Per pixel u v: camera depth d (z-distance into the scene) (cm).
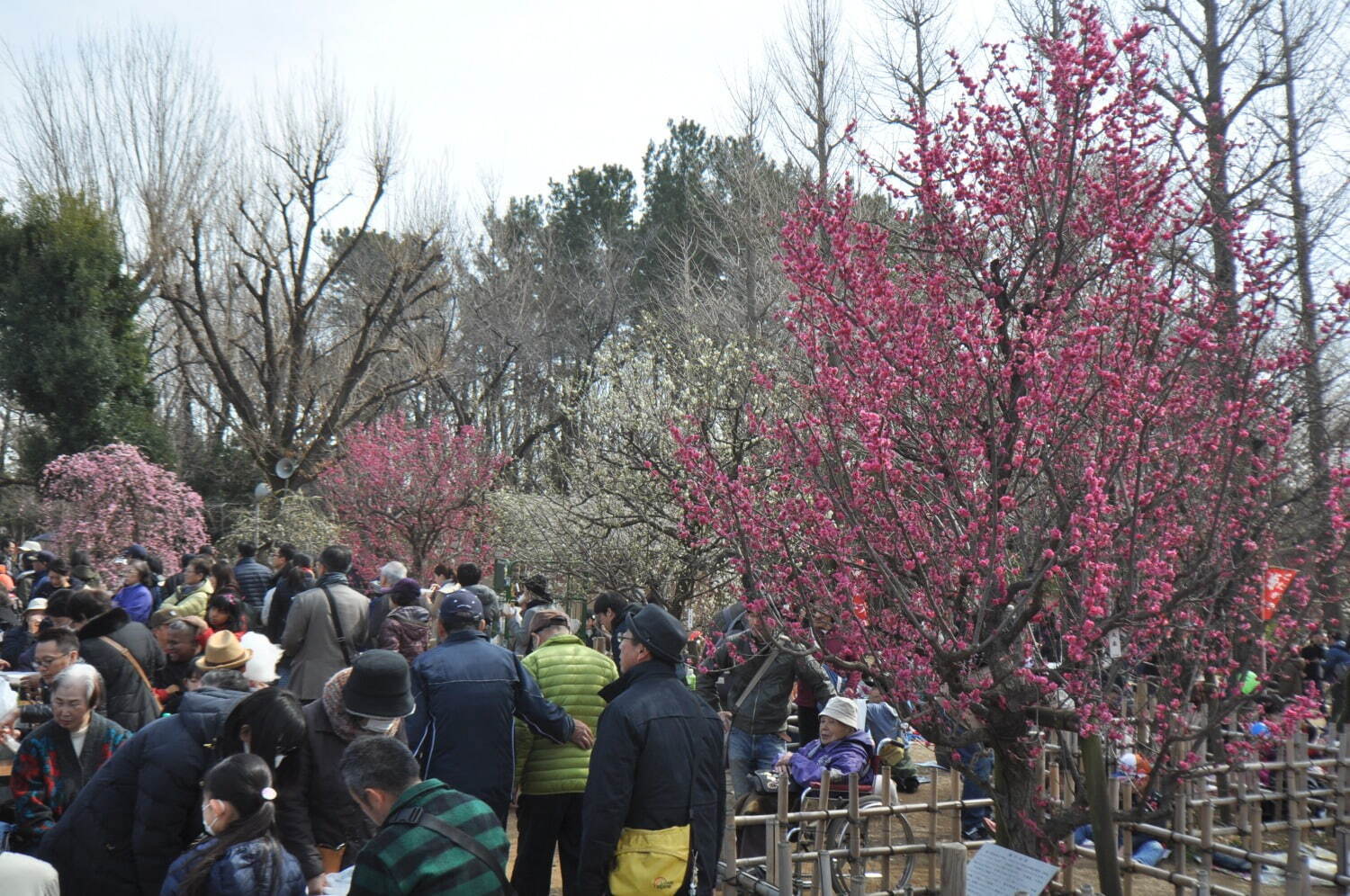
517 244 4262
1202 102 902
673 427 554
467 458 2056
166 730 417
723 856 586
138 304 2483
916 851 654
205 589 1052
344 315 3928
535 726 568
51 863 409
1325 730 916
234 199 2861
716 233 2772
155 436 2398
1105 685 488
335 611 857
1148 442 475
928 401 504
